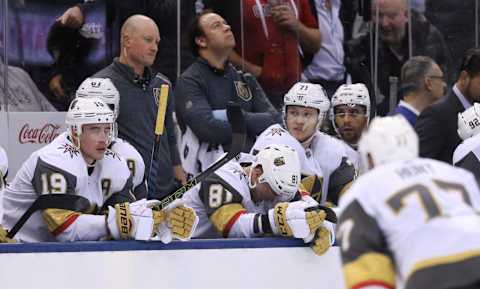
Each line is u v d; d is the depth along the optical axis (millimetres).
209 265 13438
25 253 12688
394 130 9766
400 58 19656
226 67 17594
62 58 17625
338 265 14141
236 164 14492
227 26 17391
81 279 12906
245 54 18562
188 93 17172
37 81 17453
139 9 17969
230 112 13617
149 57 16469
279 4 18656
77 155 13555
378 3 19438
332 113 17391
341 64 19250
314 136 16156
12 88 17266
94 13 17750
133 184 14727
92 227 13156
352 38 19312
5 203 13805
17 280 12664
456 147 17000
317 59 19062
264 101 18078
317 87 15953
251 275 13625
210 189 14180
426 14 19828
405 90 18219
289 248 13805
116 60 16578
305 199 14766
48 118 17562
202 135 17094
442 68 20000
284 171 14188
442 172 9578
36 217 13562
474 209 9430
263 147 15680
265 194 14367
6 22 17203
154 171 14977
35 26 17406
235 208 14141
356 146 17234
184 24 18188
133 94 16422
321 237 13938
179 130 17312
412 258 9109
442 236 9102
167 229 13188
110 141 13891
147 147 16469
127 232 13102
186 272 13344
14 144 17281
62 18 17562
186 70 17406
